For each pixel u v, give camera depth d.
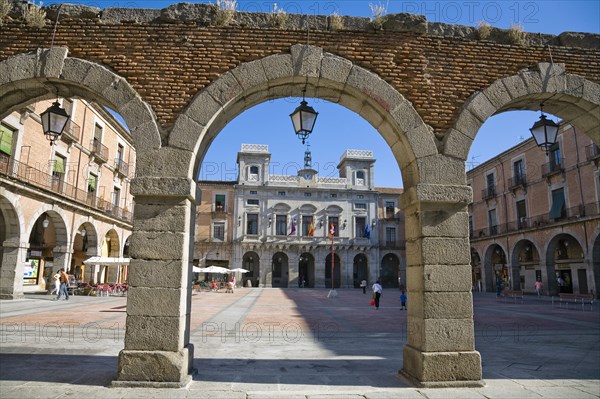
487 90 7.51
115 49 7.23
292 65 7.20
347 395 6.07
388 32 7.66
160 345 6.32
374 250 50.78
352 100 7.69
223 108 7.05
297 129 7.64
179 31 7.32
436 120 7.42
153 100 7.07
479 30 7.86
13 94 7.46
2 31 7.22
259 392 6.14
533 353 9.55
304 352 9.30
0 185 19.55
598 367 8.10
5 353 8.54
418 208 7.02
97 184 30.89
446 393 6.18
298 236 49.53
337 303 25.05
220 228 50.06
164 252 6.53
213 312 17.88
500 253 40.38
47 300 21.66
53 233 28.08
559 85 7.67
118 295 27.73
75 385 6.26
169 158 6.80
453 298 6.72
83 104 28.39
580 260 29.92
